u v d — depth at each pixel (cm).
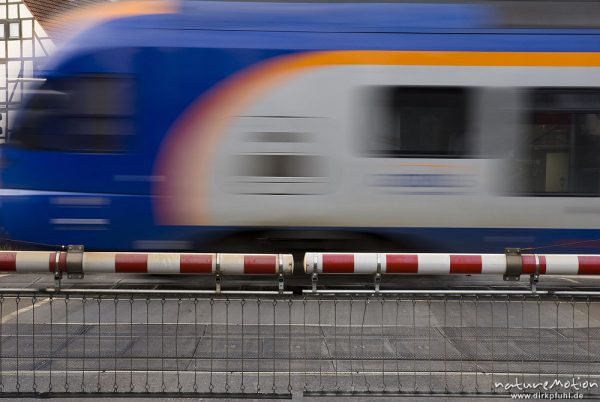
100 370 415
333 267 412
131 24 679
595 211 696
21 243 684
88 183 678
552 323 516
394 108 679
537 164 691
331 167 677
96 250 682
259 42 675
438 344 464
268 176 675
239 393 375
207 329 505
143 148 674
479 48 682
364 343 464
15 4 1973
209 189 675
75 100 677
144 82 673
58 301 586
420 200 685
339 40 678
